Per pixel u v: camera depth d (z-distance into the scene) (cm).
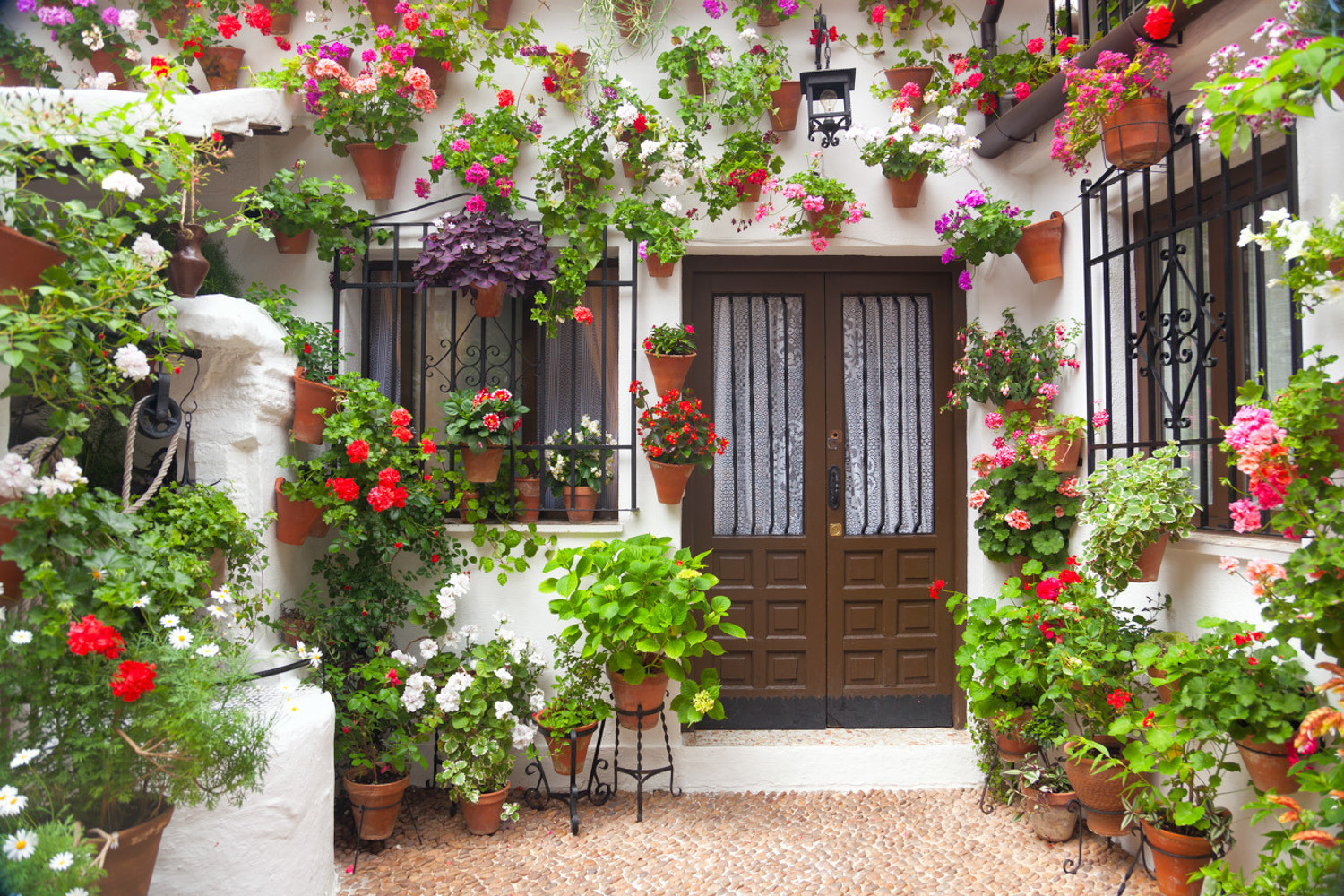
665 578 310
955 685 387
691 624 319
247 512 290
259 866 238
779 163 357
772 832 317
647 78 370
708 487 391
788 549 391
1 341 185
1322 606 190
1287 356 263
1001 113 364
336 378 320
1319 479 202
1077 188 340
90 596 207
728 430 395
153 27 354
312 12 362
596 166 357
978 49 355
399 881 279
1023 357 350
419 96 340
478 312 347
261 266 359
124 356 216
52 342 192
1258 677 217
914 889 276
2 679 190
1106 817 278
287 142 362
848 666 389
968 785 361
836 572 391
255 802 238
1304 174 229
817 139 372
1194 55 266
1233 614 255
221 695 222
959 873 286
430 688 307
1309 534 205
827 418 394
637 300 369
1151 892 271
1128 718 252
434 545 340
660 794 352
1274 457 197
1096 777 274
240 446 290
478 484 353
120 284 213
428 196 363
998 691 305
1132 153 271
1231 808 250
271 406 295
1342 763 187
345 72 334
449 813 331
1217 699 217
